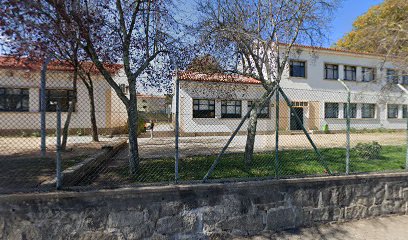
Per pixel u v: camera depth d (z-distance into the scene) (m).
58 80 11.05
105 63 6.82
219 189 4.14
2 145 7.45
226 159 7.17
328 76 20.58
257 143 12.03
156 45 5.94
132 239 3.73
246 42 6.64
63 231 3.46
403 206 5.43
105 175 5.14
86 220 3.54
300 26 7.12
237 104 17.14
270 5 7.01
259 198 4.36
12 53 4.13
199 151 9.10
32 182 4.11
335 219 4.89
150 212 3.80
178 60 6.04
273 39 7.25
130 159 5.16
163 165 6.16
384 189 5.29
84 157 6.81
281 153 8.44
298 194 4.62
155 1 5.55
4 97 10.37
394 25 10.87
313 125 19.58
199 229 4.04
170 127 11.67
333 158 7.75
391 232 4.66
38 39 4.11
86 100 13.70
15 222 3.31
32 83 10.67
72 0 4.25
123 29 5.35
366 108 21.44
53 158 6.58
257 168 6.10
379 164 6.88
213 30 6.52
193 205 4.01
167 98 8.16
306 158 7.61
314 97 19.70
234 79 7.96
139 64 6.00
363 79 21.31
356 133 18.22
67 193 3.46
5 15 3.60
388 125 21.77
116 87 5.11
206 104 16.44
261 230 4.38
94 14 4.88
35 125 10.68
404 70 11.48
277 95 4.98
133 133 5.20
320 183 4.77
